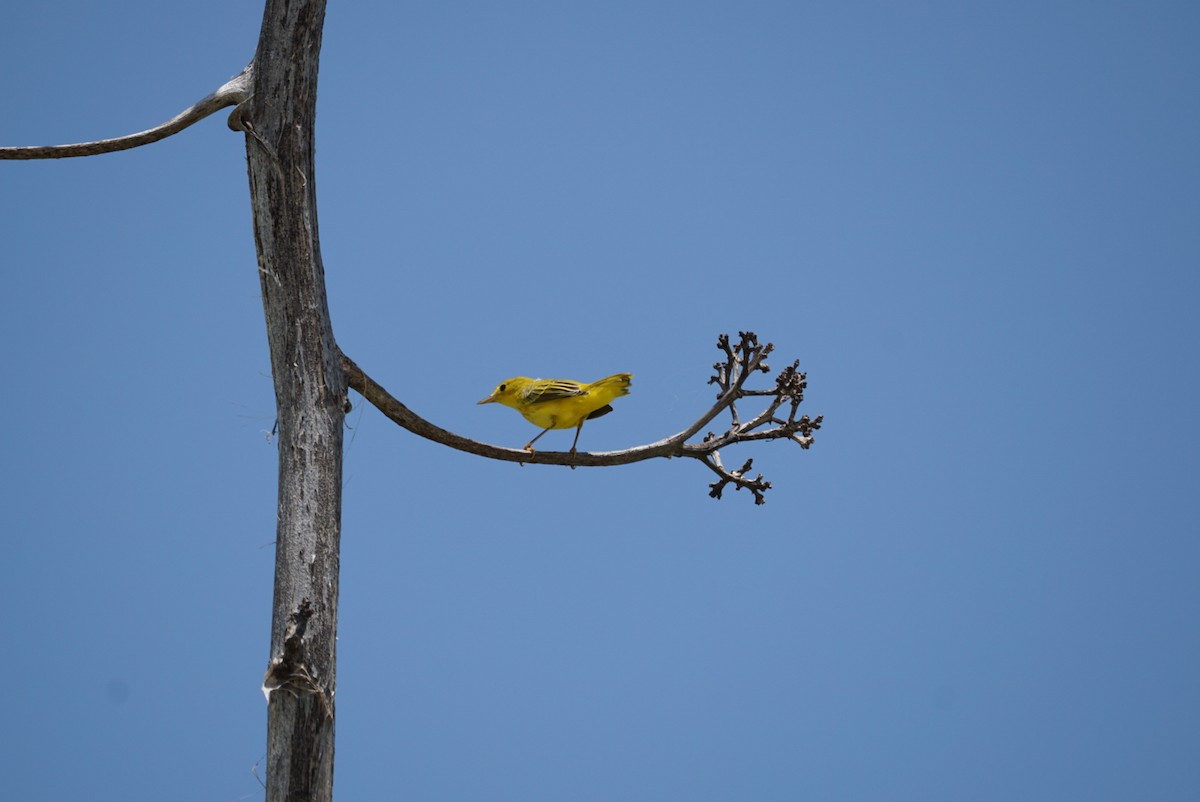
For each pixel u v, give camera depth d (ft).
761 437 53.06
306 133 44.19
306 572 40.45
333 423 42.91
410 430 49.01
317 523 41.22
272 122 43.65
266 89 43.80
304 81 44.09
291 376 42.57
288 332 42.93
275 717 38.86
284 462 41.98
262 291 43.55
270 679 39.09
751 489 53.21
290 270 43.24
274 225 43.45
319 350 43.14
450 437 49.93
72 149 44.78
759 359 52.65
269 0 44.62
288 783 38.37
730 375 53.67
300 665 38.81
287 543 40.86
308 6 44.11
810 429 52.95
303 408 42.27
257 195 43.73
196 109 44.50
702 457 53.52
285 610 39.99
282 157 43.52
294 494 41.42
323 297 44.19
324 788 39.06
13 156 44.60
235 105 44.50
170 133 44.96
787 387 52.85
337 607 41.24
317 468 41.81
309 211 44.01
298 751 38.55
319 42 44.75
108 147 44.93
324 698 39.27
